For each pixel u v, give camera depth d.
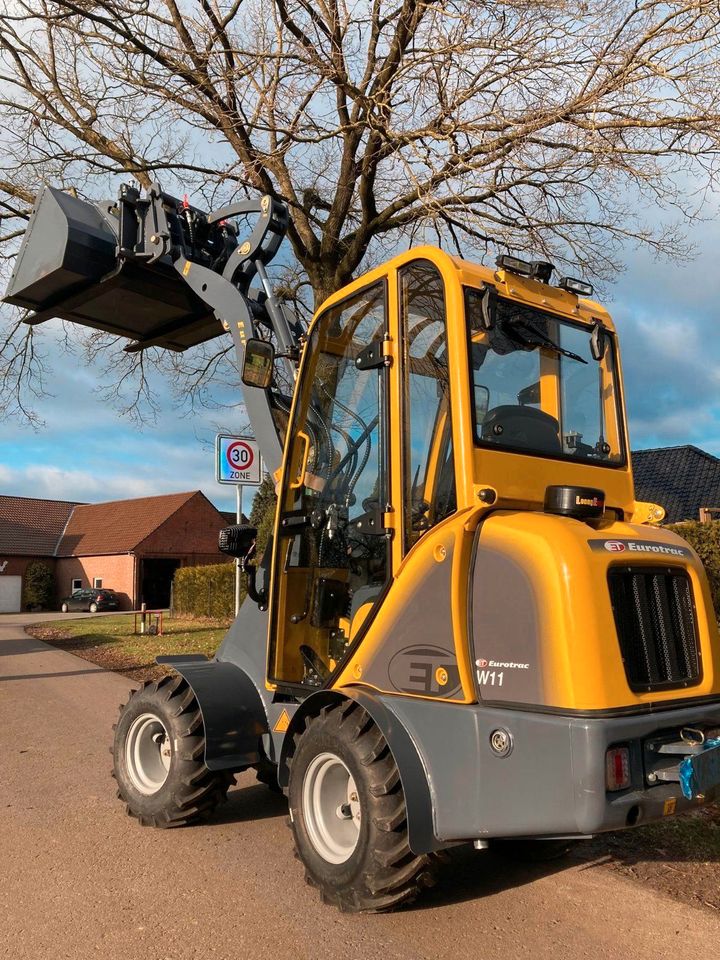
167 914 3.57
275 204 5.72
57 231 6.00
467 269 3.68
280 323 5.51
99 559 44.62
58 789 5.57
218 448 8.42
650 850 4.37
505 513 3.42
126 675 11.55
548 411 3.89
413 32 9.97
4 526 47.12
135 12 10.06
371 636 3.68
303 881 3.94
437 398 3.63
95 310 6.45
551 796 2.92
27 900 3.72
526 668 3.09
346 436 4.18
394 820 3.31
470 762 3.16
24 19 10.91
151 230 5.94
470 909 3.63
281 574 4.45
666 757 3.18
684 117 8.93
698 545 9.55
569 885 3.91
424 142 9.86
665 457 20.53
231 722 4.41
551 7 8.87
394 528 3.63
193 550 44.81
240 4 10.48
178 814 4.57
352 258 11.82
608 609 3.07
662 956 3.18
